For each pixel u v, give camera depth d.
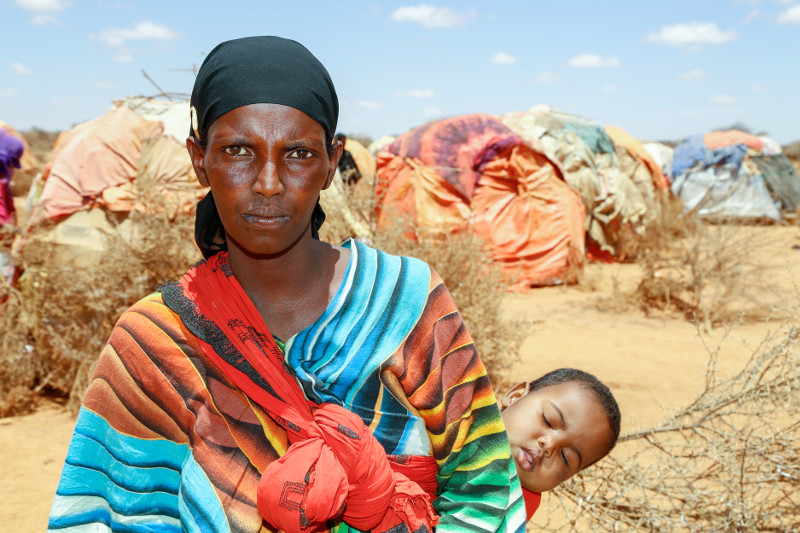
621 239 14.01
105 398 1.27
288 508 1.15
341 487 1.16
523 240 11.25
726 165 18.42
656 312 9.76
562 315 9.62
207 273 1.29
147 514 1.28
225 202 1.18
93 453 1.28
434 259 6.41
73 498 1.27
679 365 7.18
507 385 6.41
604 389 2.61
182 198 6.41
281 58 1.18
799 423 3.71
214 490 1.21
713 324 9.00
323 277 1.31
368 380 1.25
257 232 1.17
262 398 1.22
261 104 1.14
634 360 7.37
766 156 18.81
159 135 6.70
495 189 11.21
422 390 1.28
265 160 1.16
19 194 22.98
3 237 6.36
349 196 7.00
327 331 1.26
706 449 3.69
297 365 1.24
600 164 13.77
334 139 1.31
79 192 6.41
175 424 1.25
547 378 2.72
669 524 3.53
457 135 11.26
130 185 6.53
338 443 1.18
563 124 13.82
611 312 9.79
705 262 10.44
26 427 5.59
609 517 3.60
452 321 1.32
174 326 1.26
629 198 14.16
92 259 6.26
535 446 2.52
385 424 1.27
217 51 1.23
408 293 1.30
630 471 3.65
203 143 1.23
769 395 3.71
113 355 1.26
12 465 4.84
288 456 1.18
